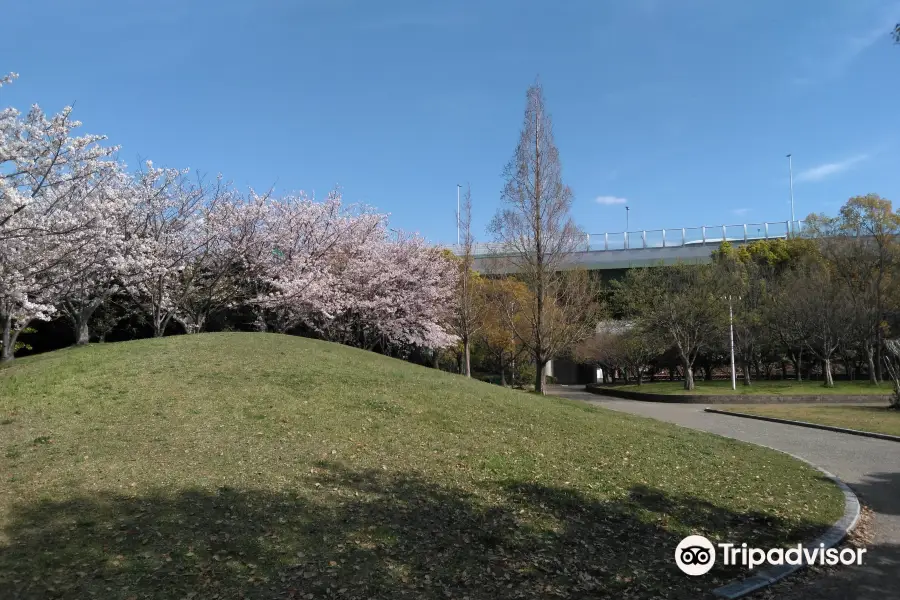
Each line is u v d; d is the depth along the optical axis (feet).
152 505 17.22
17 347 68.85
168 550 14.70
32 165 39.11
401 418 30.83
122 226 54.34
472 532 17.74
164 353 40.78
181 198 61.41
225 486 19.15
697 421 61.52
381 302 75.61
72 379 32.81
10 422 25.46
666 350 117.39
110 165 45.60
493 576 15.14
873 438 47.65
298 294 66.85
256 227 67.31
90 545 14.67
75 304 62.64
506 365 119.24
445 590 14.14
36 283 46.78
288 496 18.84
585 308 88.79
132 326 76.79
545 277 79.92
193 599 12.73
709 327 98.12
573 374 167.02
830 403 82.17
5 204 38.19
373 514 18.12
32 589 12.62
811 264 104.37
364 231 78.89
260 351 44.16
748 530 20.59
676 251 124.88
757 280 104.78
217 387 32.65
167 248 59.93
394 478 21.81
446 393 38.47
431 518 18.43
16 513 16.29
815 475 30.78
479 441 28.58
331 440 25.79
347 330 79.10
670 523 20.54
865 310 95.35
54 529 15.43
